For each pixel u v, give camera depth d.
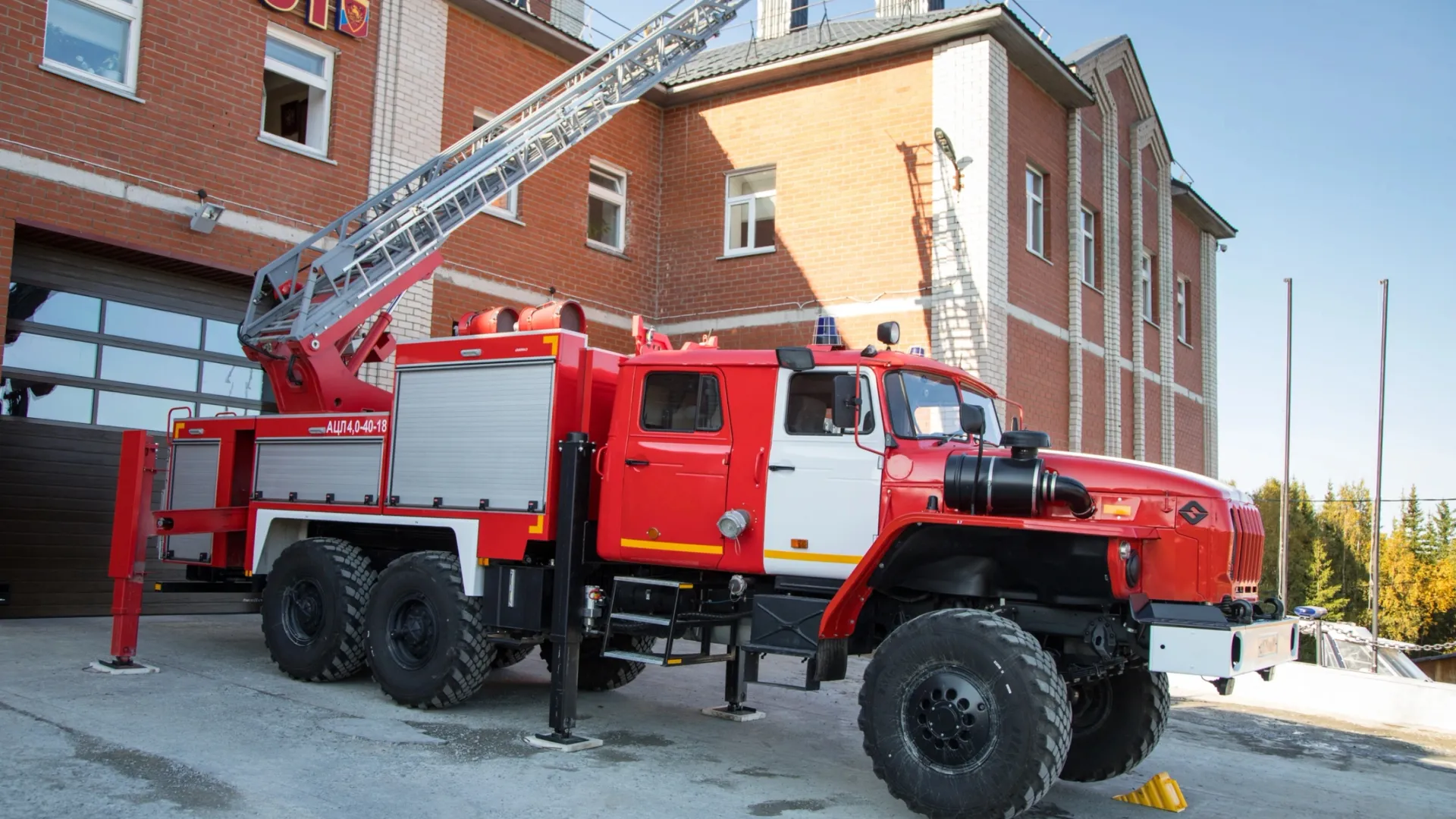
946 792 5.04
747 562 6.20
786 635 5.97
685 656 6.36
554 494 6.77
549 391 6.84
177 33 11.06
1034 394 15.12
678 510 6.42
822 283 15.15
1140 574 5.47
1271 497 56.03
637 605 6.64
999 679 5.00
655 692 8.74
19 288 10.14
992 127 14.09
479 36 14.36
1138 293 19.50
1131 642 5.39
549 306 8.04
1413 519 73.19
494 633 7.08
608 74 11.37
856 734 7.50
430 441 7.36
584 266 15.61
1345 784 6.93
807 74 15.53
